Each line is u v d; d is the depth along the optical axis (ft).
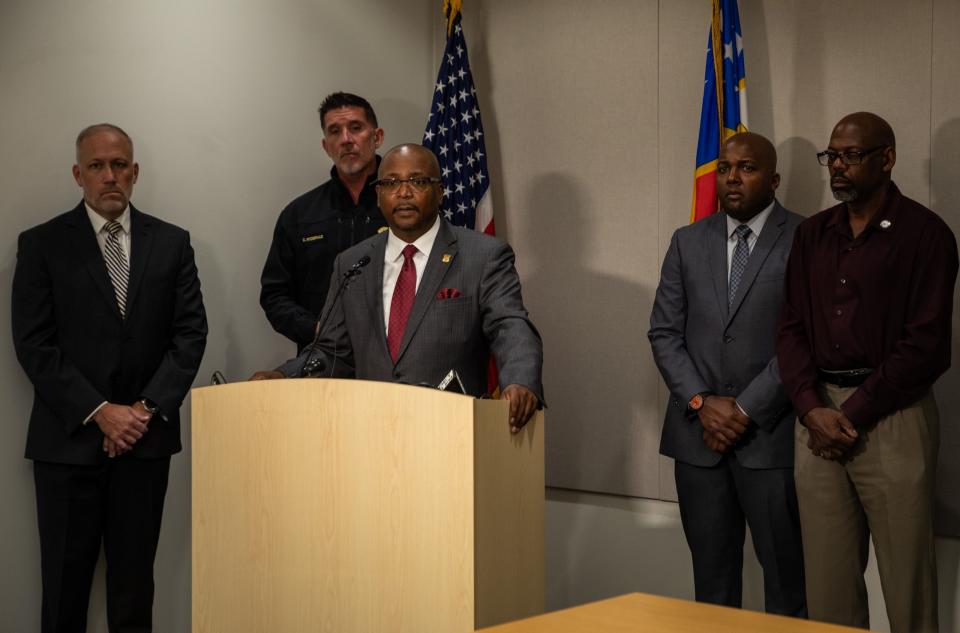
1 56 12.07
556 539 15.46
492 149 16.22
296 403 8.26
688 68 14.15
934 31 11.99
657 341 11.57
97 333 11.64
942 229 9.82
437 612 7.52
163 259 12.06
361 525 7.92
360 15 15.80
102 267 11.75
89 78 12.79
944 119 11.91
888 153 10.05
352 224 13.67
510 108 16.02
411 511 7.66
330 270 13.64
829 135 12.80
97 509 11.79
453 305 9.72
